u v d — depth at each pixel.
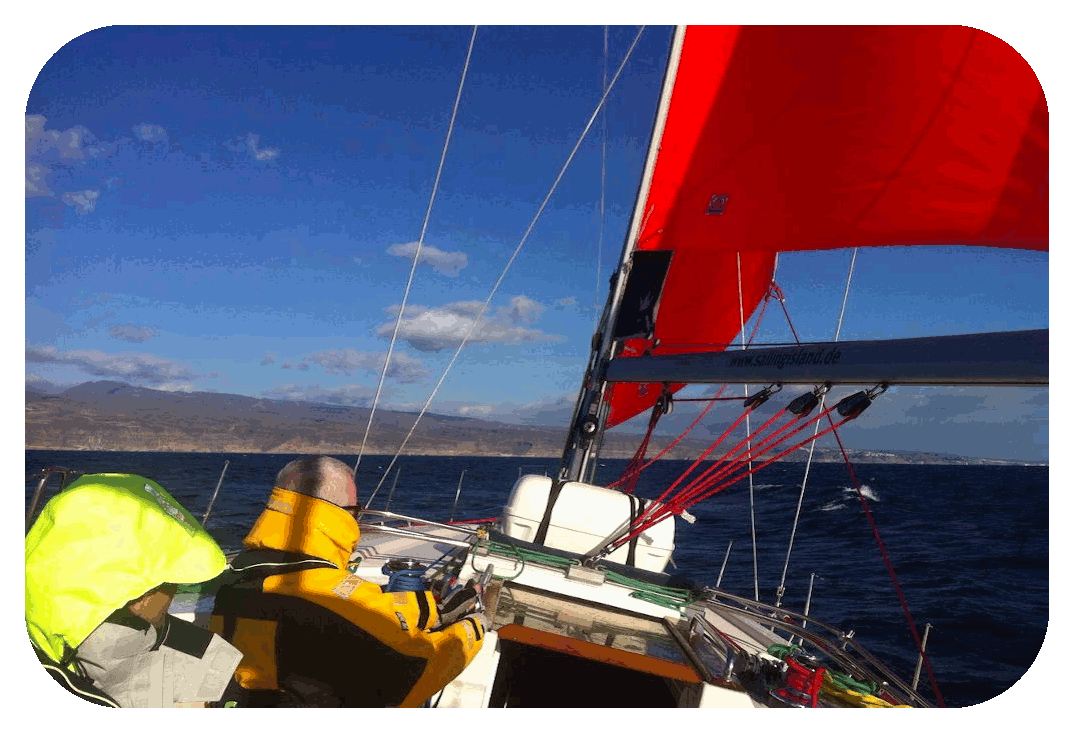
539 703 2.55
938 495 30.92
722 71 3.50
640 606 2.85
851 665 2.47
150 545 1.31
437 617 1.82
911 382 1.88
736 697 1.99
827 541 15.82
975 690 5.85
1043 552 14.52
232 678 1.57
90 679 1.32
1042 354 1.49
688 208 3.78
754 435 2.75
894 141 3.10
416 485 30.73
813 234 3.50
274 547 1.65
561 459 4.27
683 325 5.50
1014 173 2.84
